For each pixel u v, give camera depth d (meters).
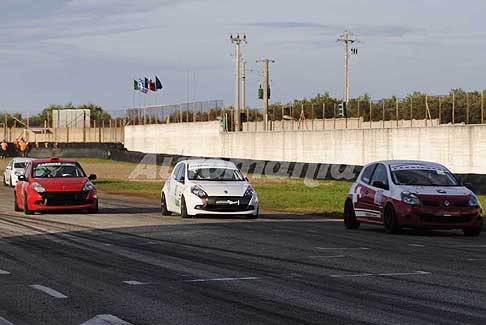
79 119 199.00
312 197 70.06
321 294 21.08
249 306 19.31
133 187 89.12
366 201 40.84
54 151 163.88
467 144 88.06
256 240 35.28
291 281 23.38
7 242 34.00
